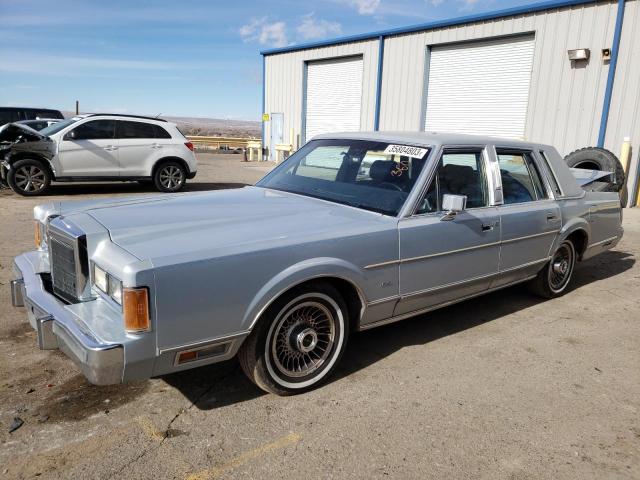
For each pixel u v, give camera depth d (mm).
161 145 12055
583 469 2740
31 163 10961
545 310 5160
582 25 12047
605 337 4523
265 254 2990
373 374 3699
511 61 13648
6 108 17672
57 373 3545
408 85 16109
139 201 3934
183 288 2715
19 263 3693
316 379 3436
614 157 10883
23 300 3377
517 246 4629
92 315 2781
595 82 11953
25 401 3193
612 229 6070
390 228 3596
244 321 2961
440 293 4062
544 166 5102
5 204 9977
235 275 2885
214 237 3041
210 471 2617
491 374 3762
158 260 2670
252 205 3863
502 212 4434
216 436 2908
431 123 15820
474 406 3318
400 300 3758
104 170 11547
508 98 13836
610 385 3664
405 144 4191
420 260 3787
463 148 4242
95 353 2521
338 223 3496
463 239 4070
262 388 3277
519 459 2803
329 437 2936
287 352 3297
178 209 3656
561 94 12586
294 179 4609
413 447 2871
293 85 20812
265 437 2914
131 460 2682
